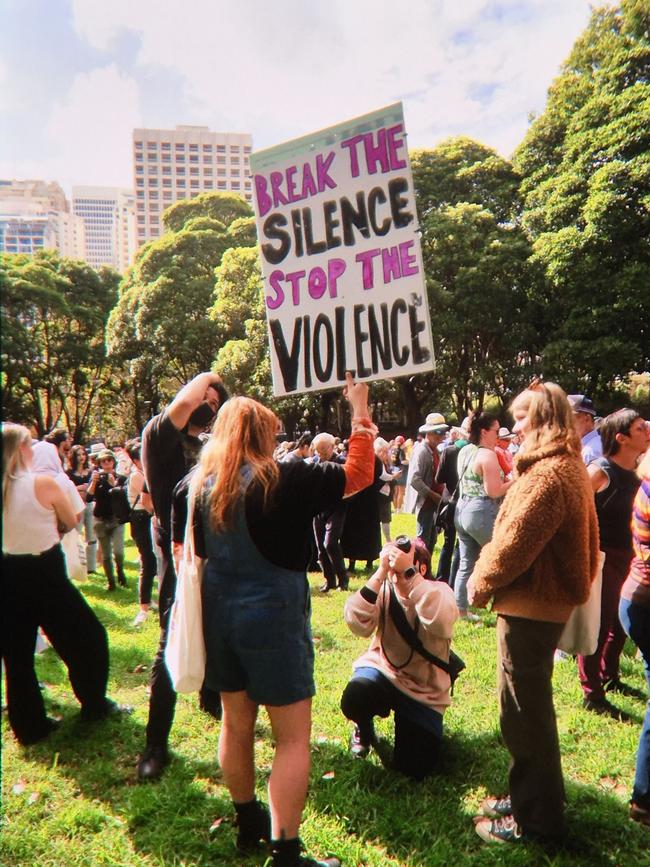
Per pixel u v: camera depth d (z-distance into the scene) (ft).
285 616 7.54
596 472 12.86
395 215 9.46
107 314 137.59
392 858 8.50
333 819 9.23
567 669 14.84
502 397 92.99
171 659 7.96
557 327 84.79
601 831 8.81
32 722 11.66
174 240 116.16
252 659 7.51
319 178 10.03
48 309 122.42
